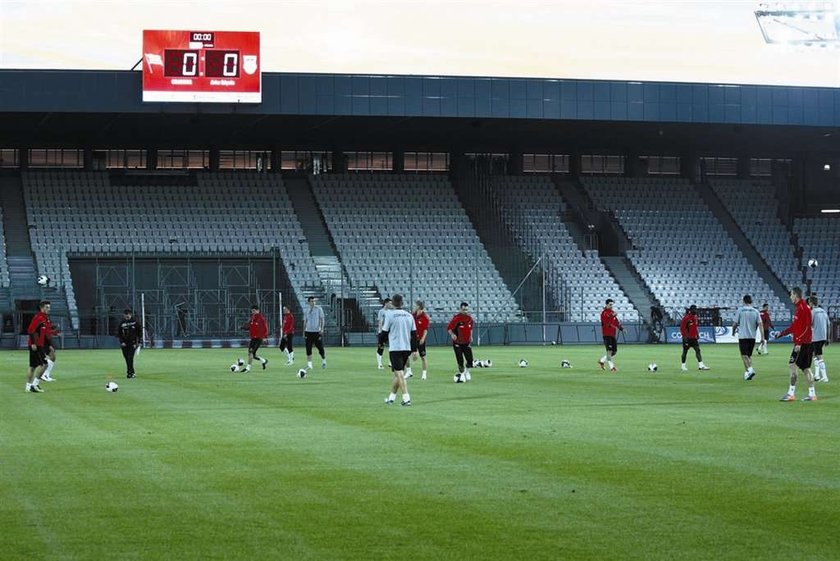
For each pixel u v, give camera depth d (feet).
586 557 37.37
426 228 283.18
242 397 100.12
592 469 54.75
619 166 317.83
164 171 288.30
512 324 256.93
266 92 239.30
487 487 49.85
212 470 55.16
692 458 58.29
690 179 316.19
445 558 37.35
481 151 307.37
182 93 234.17
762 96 255.91
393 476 53.01
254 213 277.23
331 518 43.50
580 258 283.38
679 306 274.98
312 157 298.56
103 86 232.53
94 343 237.66
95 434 70.74
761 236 302.04
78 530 41.70
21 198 271.08
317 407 89.30
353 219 281.54
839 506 45.32
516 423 75.82
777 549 38.29
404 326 90.89
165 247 262.26
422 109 244.01
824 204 314.96
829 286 291.79
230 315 252.42
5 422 78.48
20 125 256.32
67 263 251.19
